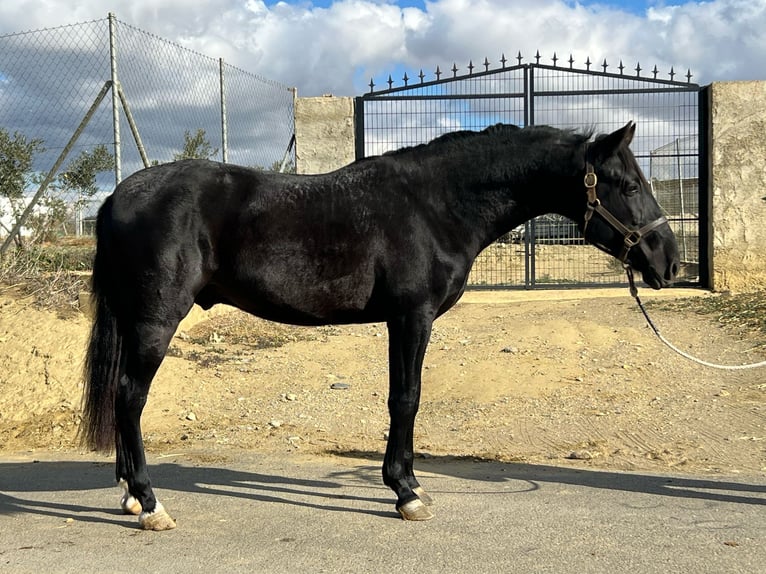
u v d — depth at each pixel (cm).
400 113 1393
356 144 1404
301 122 1393
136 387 462
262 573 394
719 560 402
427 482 574
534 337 1075
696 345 1011
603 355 997
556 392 866
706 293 1351
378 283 478
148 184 463
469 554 415
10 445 732
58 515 498
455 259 485
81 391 821
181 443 716
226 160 1150
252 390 900
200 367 952
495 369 944
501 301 1330
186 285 459
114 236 459
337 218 470
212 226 462
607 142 484
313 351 1059
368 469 620
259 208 464
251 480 583
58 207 1122
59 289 1002
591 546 425
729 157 1355
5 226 1142
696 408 788
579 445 696
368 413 825
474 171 487
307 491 550
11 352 868
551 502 513
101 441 482
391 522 473
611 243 500
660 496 525
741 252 1361
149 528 462
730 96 1351
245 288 470
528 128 501
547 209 508
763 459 630
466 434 745
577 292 1400
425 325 478
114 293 470
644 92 1385
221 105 1138
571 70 1362
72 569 402
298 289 470
